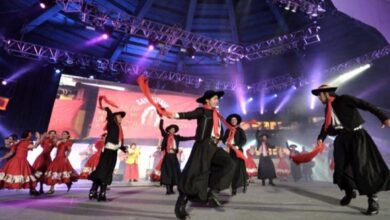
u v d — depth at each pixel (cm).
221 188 271
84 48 1281
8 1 943
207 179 265
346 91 1372
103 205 368
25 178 494
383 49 1114
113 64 1294
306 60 1350
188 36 1185
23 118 1131
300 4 972
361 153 303
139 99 1241
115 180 1050
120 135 459
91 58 1233
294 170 1053
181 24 1258
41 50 1127
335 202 379
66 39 1205
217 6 1195
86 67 1231
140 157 1207
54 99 1110
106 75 1345
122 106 1204
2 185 481
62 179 552
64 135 583
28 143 522
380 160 297
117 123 462
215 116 296
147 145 1229
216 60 1387
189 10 1173
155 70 1365
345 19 1044
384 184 282
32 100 1163
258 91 1515
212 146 282
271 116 1522
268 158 774
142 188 684
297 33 1188
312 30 1157
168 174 537
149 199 438
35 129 1143
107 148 436
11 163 495
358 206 340
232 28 1274
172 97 1306
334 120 332
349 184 308
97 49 1302
